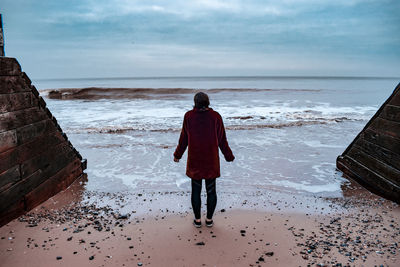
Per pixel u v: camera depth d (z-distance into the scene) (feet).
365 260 8.55
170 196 14.89
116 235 10.35
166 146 26.55
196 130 10.07
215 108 56.39
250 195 14.98
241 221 11.73
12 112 10.94
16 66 11.24
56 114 47.75
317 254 8.95
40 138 13.10
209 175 10.23
